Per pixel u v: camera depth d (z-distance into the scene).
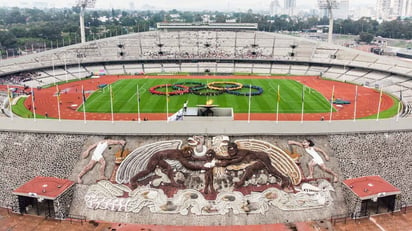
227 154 57.16
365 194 51.19
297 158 57.56
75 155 58.50
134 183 54.81
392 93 118.00
